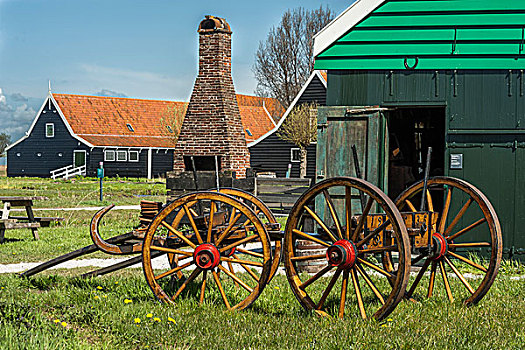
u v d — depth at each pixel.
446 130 10.77
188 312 6.62
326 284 8.42
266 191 17.16
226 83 17.17
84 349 5.35
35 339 5.39
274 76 52.00
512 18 10.66
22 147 55.69
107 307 6.75
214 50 17.00
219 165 16.89
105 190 33.38
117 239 7.70
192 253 6.88
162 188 35.72
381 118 10.79
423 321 6.38
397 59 10.90
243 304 6.75
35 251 11.86
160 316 6.44
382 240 6.38
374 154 10.77
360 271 6.48
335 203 10.88
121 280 8.44
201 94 17.09
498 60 10.64
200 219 6.92
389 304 6.09
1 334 5.48
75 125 52.97
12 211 20.55
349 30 11.04
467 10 10.74
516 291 8.10
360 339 5.68
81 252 7.90
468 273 9.73
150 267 7.04
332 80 11.10
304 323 6.29
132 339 5.77
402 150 13.81
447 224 10.68
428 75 10.80
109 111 55.12
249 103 56.28
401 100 10.88
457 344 5.64
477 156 10.69
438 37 10.80
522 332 6.11
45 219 14.89
